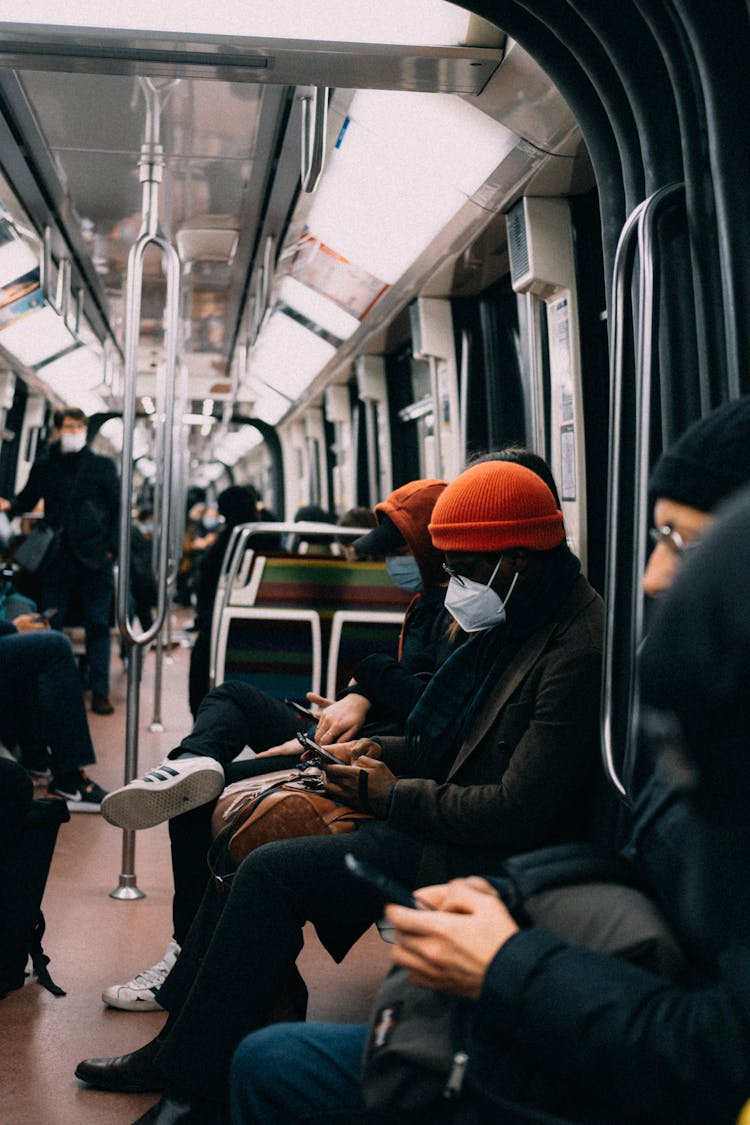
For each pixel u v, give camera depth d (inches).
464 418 254.4
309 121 152.0
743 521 43.1
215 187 255.9
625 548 98.8
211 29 115.1
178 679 440.8
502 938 52.7
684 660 42.8
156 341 442.6
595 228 179.5
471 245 213.3
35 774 234.5
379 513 133.3
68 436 302.0
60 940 149.4
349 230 256.7
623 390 92.7
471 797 91.4
